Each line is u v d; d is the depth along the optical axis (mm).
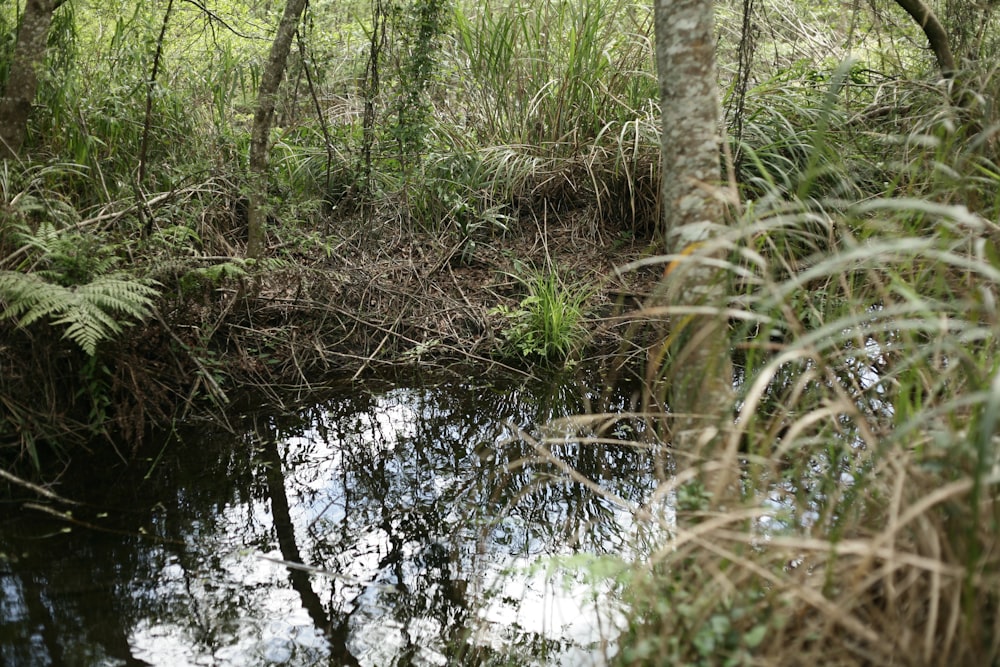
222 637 2543
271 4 6695
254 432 4004
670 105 2604
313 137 6148
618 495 3324
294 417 4184
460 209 5754
